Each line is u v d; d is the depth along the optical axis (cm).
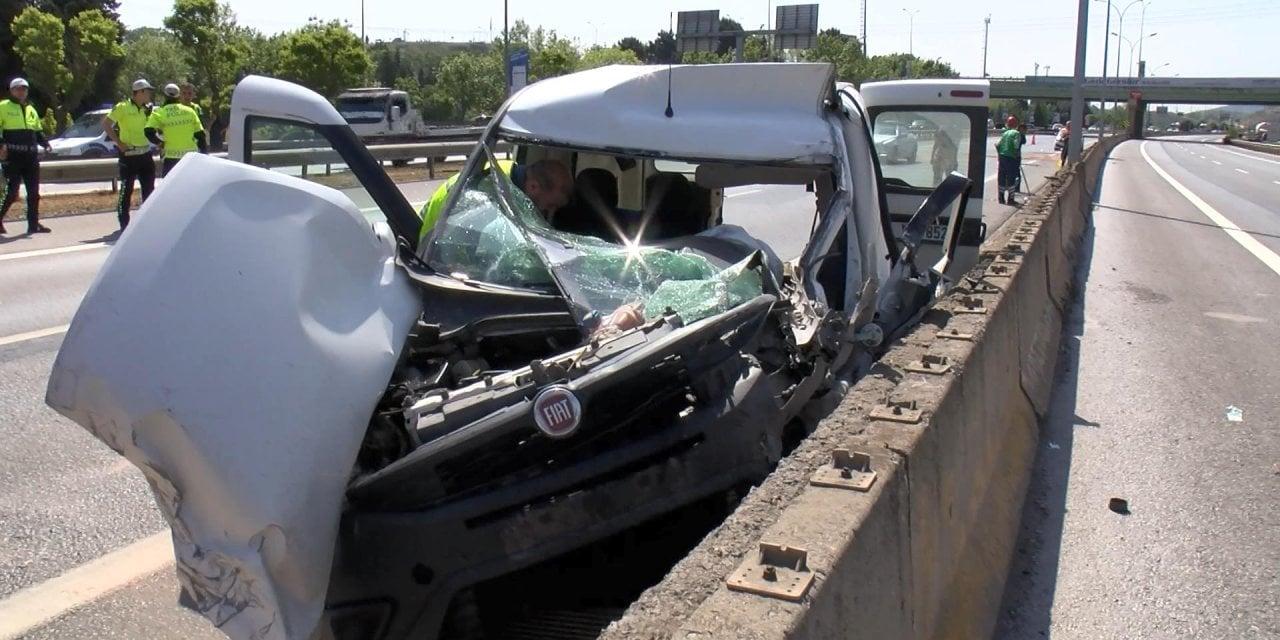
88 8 5534
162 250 262
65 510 496
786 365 387
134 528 479
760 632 198
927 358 409
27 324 879
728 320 323
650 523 337
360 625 288
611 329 347
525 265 410
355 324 301
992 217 1984
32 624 387
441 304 367
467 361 348
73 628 386
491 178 467
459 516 285
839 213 462
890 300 508
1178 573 454
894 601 270
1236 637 400
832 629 222
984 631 367
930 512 320
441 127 4034
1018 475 526
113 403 251
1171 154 6212
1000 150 2297
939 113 976
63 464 558
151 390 250
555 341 380
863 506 259
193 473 256
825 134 480
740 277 402
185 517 263
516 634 321
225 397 257
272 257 279
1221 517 518
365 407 288
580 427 304
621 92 496
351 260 313
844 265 481
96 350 252
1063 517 514
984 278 625
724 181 496
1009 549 448
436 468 287
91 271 1133
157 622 393
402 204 479
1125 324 1012
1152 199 2702
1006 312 571
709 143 481
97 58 4491
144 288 257
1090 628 405
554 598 327
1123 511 521
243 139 489
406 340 327
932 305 541
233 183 282
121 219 1454
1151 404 725
